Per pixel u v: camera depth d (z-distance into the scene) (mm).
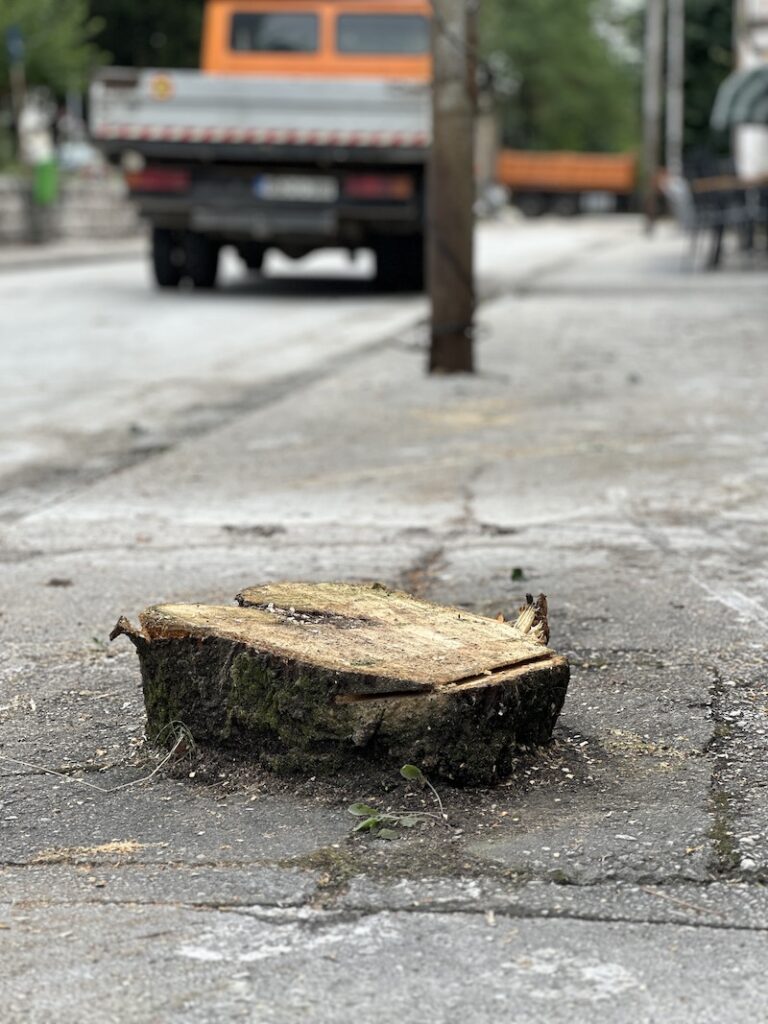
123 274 15531
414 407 6102
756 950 1792
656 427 5512
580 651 2979
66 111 28578
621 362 7324
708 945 1805
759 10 17812
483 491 4527
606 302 10742
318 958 1786
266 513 4316
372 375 7102
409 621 2484
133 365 7984
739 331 8617
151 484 4793
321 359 8031
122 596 3473
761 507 4250
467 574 3590
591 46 57656
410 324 9820
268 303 11656
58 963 1784
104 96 11422
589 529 4023
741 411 5824
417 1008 1670
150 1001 1695
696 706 2645
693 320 9312
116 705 2721
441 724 2225
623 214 44844
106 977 1749
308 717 2271
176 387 7105
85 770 2416
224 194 11688
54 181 20781
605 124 59031
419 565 3689
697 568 3611
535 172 43969
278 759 2309
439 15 6582
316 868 2031
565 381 6707
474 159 6855
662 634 3082
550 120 58031
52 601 3445
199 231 12016
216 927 1869
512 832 2125
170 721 2418
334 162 11414
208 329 9750
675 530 4000
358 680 2236
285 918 1891
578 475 4715
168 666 2404
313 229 11680
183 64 34812
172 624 2385
